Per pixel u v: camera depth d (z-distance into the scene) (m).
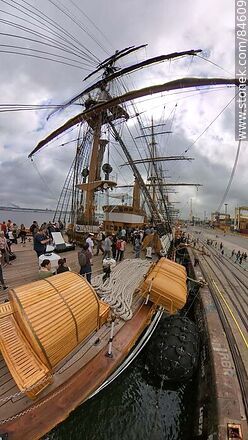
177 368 7.15
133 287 8.77
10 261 12.74
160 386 7.43
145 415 6.45
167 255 18.16
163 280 8.03
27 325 3.96
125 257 15.51
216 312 10.58
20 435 3.70
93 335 6.05
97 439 5.73
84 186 21.25
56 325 4.25
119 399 6.81
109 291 8.30
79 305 4.91
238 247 43.12
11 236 17.50
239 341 7.95
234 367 6.39
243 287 16.14
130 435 5.91
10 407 4.00
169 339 7.77
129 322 6.86
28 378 3.66
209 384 6.19
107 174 21.53
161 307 8.18
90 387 4.53
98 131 20.75
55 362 4.14
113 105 17.67
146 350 8.70
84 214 21.52
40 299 4.47
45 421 3.93
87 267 9.03
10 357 3.87
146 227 23.77
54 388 4.37
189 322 8.80
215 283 16.06
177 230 41.00
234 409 4.92
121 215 22.69
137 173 21.22
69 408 4.16
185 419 6.45
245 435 4.31
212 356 6.95
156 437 5.93
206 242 47.62
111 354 5.34
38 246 10.55
